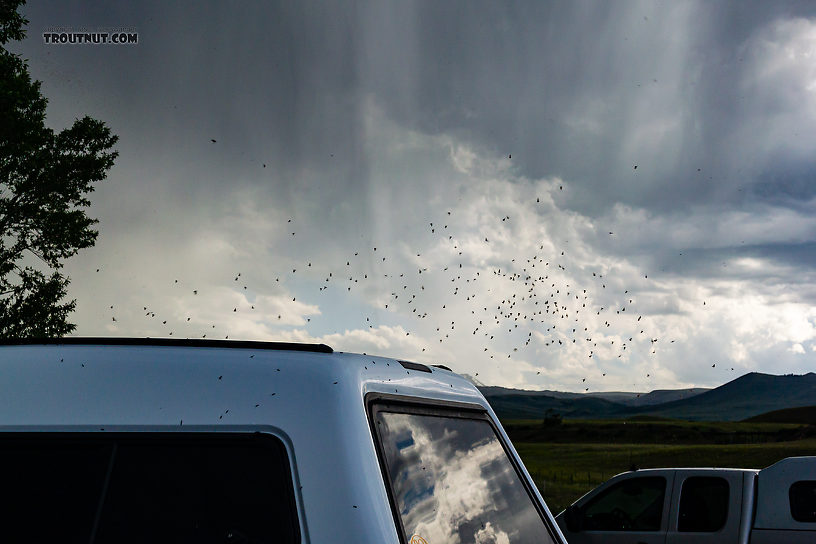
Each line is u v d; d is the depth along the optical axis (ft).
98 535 4.93
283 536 4.84
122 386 5.53
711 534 26.78
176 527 4.93
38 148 95.81
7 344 6.42
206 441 5.21
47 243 96.37
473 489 6.61
